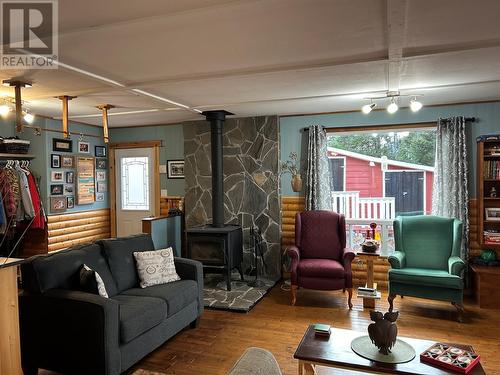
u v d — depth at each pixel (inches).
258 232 216.1
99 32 87.4
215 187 205.8
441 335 137.0
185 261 149.8
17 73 119.1
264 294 183.9
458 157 180.4
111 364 99.9
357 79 133.6
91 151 242.7
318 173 204.5
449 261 159.3
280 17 80.9
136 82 133.6
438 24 86.7
